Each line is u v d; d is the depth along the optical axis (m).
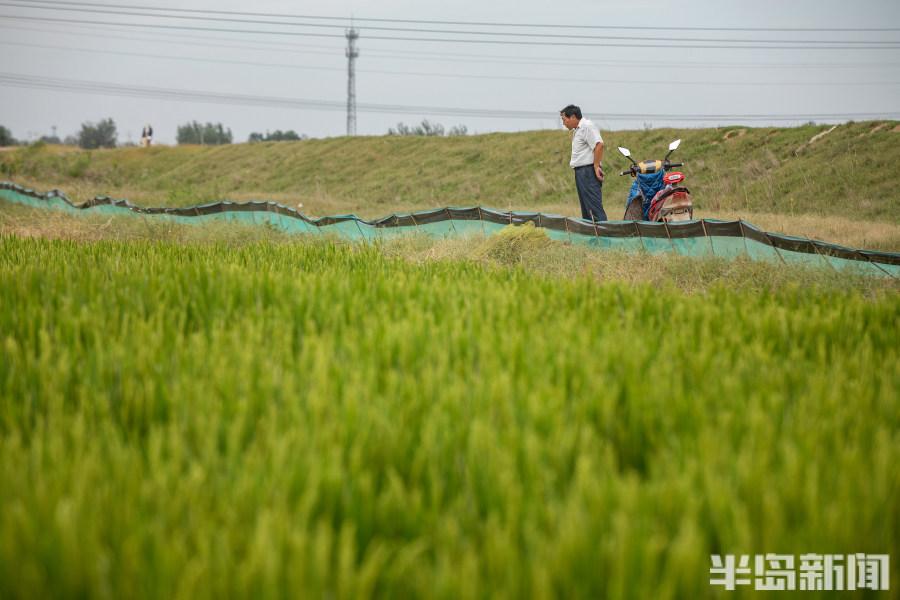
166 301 12.05
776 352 10.32
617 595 4.14
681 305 11.87
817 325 10.83
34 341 9.88
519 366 8.48
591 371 7.97
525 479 5.60
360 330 10.57
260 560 4.29
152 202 73.00
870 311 12.15
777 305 12.81
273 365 8.44
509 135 116.00
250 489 5.20
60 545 4.53
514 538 4.75
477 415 6.68
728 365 8.84
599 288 13.96
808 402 7.41
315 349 9.05
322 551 4.23
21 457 5.91
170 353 9.22
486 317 10.95
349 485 5.49
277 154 136.75
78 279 14.08
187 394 7.38
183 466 6.08
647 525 4.76
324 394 7.13
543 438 6.41
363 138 133.88
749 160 78.25
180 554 4.41
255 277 13.65
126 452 5.91
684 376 8.55
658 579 4.48
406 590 4.47
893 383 8.30
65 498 5.14
